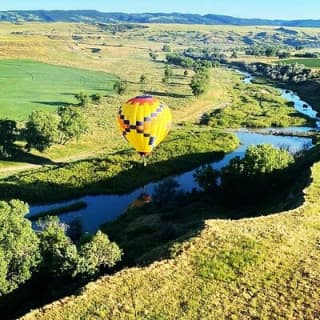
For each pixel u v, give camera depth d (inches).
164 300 1170.0
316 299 1179.9
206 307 1147.3
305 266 1327.5
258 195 2314.2
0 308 1311.5
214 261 1330.0
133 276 1259.2
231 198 2348.7
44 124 3147.1
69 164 2987.2
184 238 1485.0
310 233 1536.7
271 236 1480.1
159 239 1845.5
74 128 3388.3
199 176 2519.7
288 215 1657.2
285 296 1191.6
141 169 2945.4
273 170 2320.4
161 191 2493.8
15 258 1331.2
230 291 1210.6
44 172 2800.2
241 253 1370.6
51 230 1465.3
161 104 2709.2
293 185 2212.1
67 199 2561.5
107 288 1208.8
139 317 1107.9
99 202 2549.2
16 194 2506.2
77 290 1221.1
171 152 3262.8
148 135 2672.2
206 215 2176.4
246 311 1133.1
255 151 2368.4
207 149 3395.7
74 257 1381.6
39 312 1116.5
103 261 1427.2
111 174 2834.6
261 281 1253.7
